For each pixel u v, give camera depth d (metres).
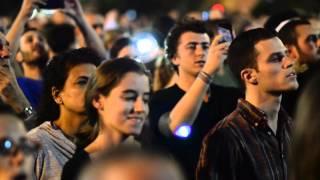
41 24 10.08
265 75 5.75
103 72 5.04
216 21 7.32
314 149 4.18
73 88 5.78
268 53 5.75
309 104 4.22
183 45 7.23
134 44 9.48
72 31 9.35
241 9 17.89
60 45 9.29
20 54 8.59
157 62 8.59
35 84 7.71
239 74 5.85
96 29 12.14
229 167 5.51
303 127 4.22
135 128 5.02
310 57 7.57
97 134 5.09
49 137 5.70
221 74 8.62
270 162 5.59
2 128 3.83
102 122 5.07
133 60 5.10
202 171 5.57
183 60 7.21
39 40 8.55
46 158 5.64
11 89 6.16
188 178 6.63
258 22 14.16
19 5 9.60
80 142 5.29
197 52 7.19
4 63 6.18
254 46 5.81
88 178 3.12
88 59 5.86
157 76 8.28
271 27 8.58
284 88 5.75
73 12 8.89
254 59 5.78
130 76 5.02
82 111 5.73
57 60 5.88
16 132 3.85
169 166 3.04
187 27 7.25
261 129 5.64
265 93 5.75
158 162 3.04
